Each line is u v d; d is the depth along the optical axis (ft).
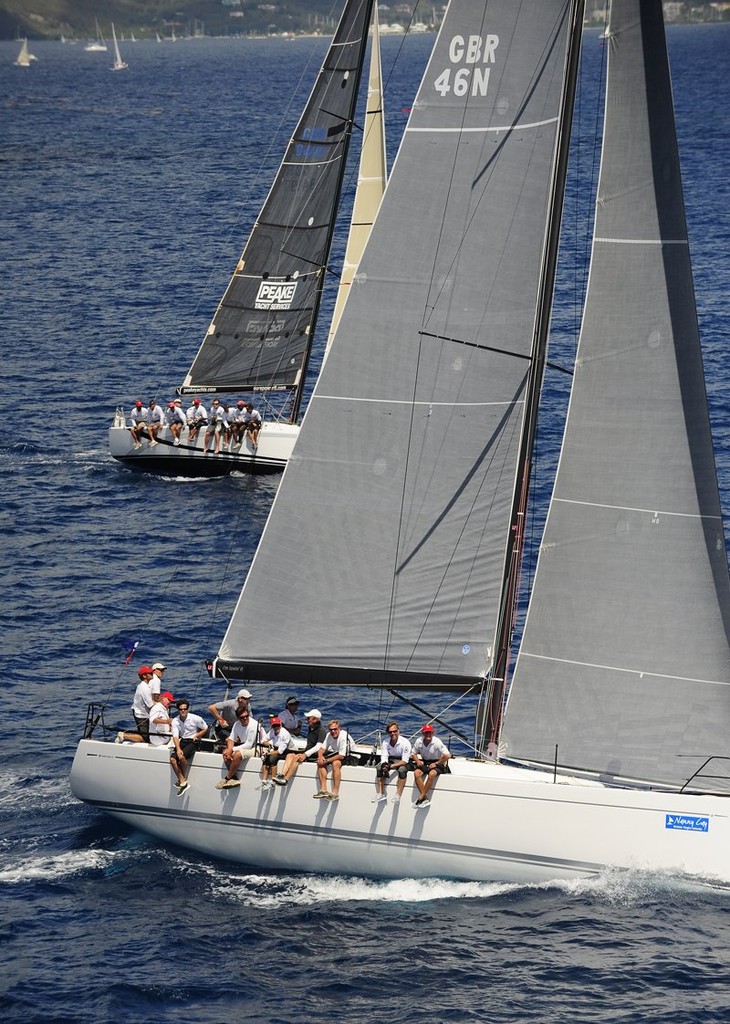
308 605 381.40
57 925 355.97
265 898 368.68
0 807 416.26
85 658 517.96
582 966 336.08
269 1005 323.37
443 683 377.91
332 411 374.63
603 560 369.09
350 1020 318.04
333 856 377.09
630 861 365.20
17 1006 322.14
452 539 373.61
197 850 389.80
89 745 392.68
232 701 399.03
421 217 366.02
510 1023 315.78
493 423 368.89
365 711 480.23
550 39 354.74
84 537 642.22
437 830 369.91
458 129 361.92
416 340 369.71
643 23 350.43
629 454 364.79
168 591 579.48
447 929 352.28
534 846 367.25
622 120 356.38
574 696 373.40
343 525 377.50
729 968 334.24
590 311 363.97
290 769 375.45
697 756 368.89
